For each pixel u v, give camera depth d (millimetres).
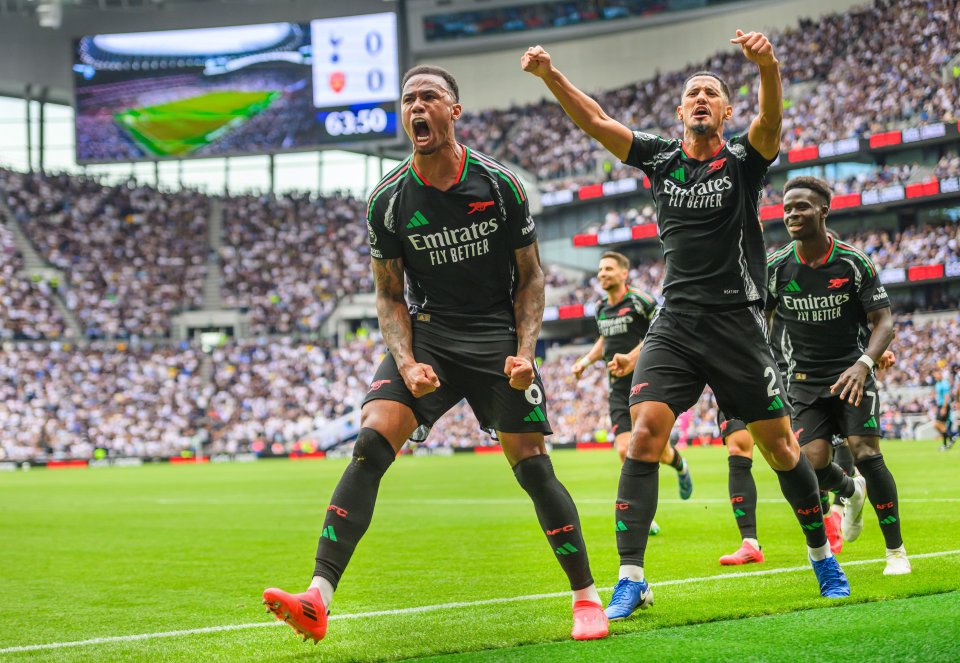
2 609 5266
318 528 10109
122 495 16922
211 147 40969
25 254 42531
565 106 4559
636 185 36312
